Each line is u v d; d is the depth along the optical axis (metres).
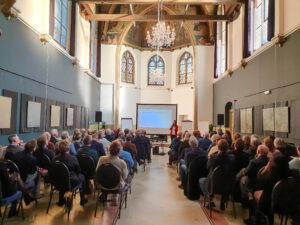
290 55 9.77
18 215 6.03
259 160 5.82
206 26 22.12
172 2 15.27
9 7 7.59
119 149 6.30
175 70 24.62
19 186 5.65
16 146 6.75
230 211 6.66
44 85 11.09
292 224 5.56
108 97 22.38
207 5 20.83
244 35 14.71
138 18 18.00
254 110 13.11
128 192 8.24
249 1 14.62
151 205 7.07
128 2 15.47
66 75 13.82
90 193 7.50
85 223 5.69
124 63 23.66
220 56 20.36
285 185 4.91
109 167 5.96
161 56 24.98
